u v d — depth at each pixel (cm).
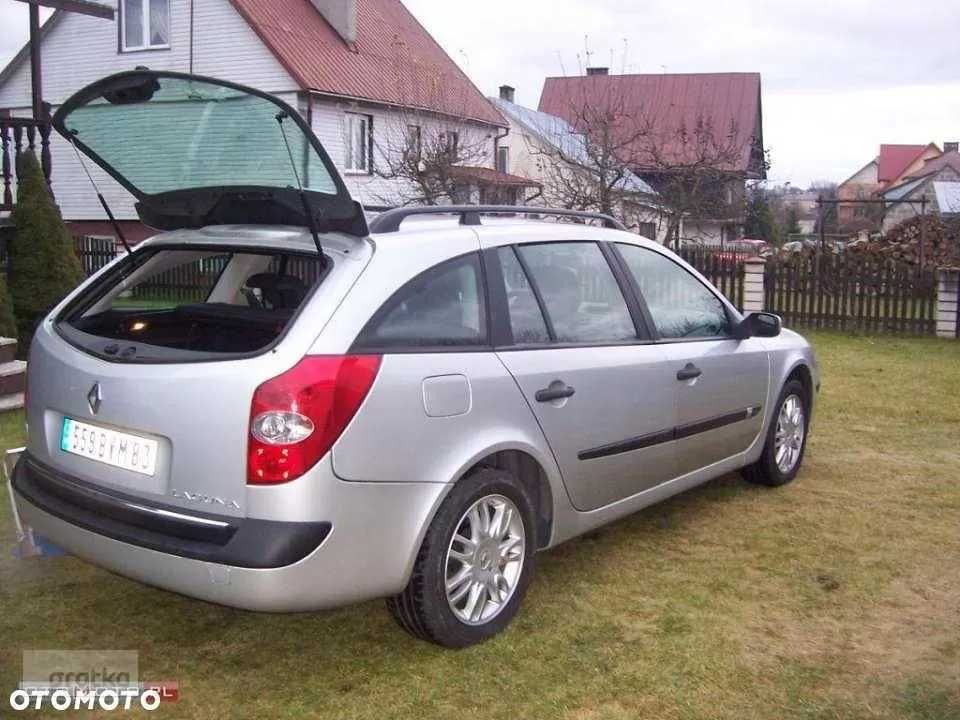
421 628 368
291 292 433
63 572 455
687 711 342
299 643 389
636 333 478
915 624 415
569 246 458
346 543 334
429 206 407
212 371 333
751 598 439
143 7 2631
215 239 396
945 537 525
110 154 395
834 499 593
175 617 411
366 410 337
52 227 1043
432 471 358
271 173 366
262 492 322
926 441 755
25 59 2836
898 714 341
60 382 376
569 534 436
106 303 427
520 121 3106
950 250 2261
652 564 479
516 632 398
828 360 1205
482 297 398
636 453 466
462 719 334
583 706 344
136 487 347
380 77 2605
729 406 539
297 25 2597
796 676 368
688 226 2223
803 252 2097
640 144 2133
